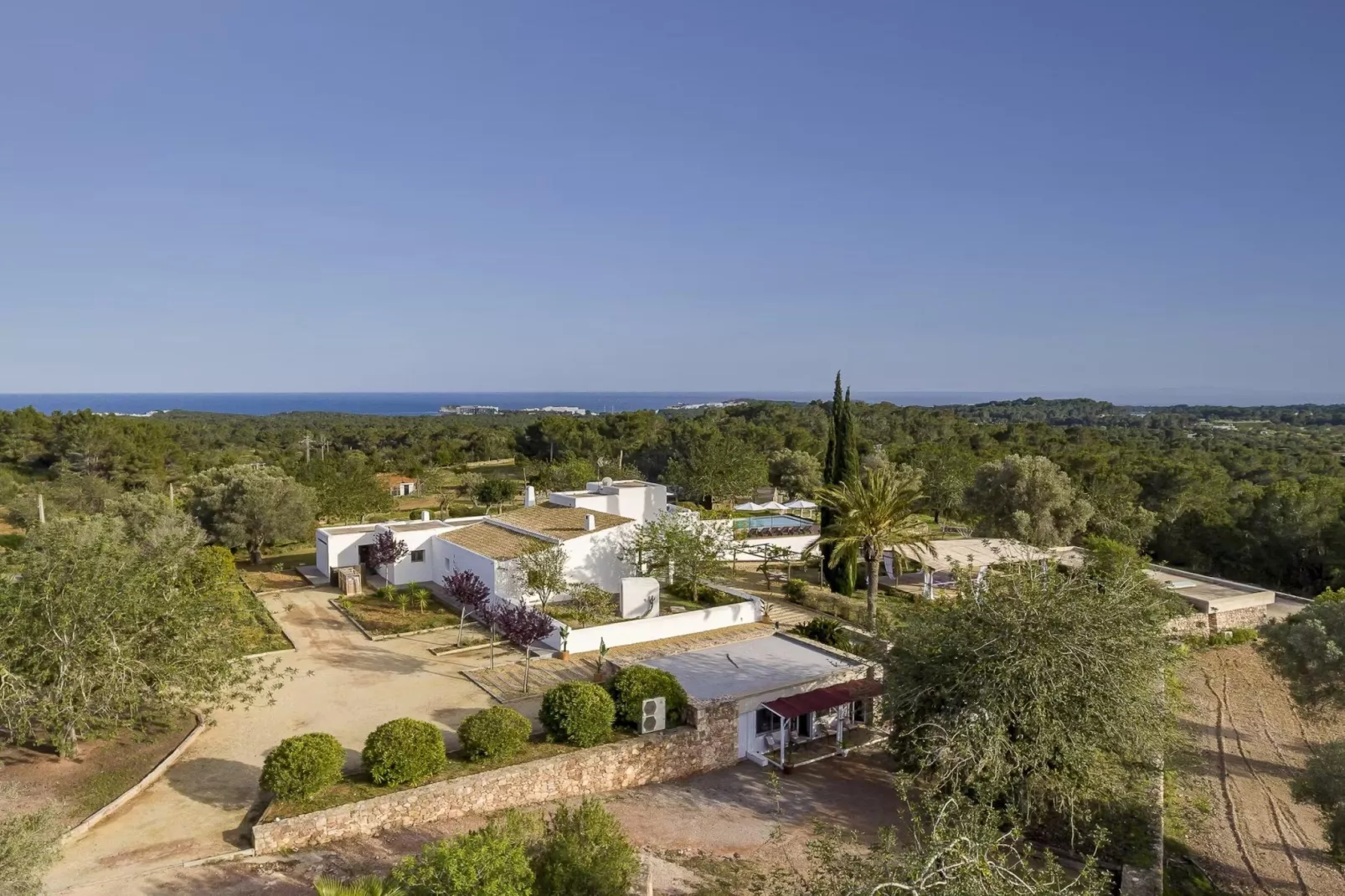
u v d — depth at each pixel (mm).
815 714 24500
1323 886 18125
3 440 78875
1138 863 17469
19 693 17641
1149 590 26266
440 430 130375
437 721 22984
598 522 38625
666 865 16812
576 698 20969
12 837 12492
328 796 17562
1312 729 27516
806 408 145000
